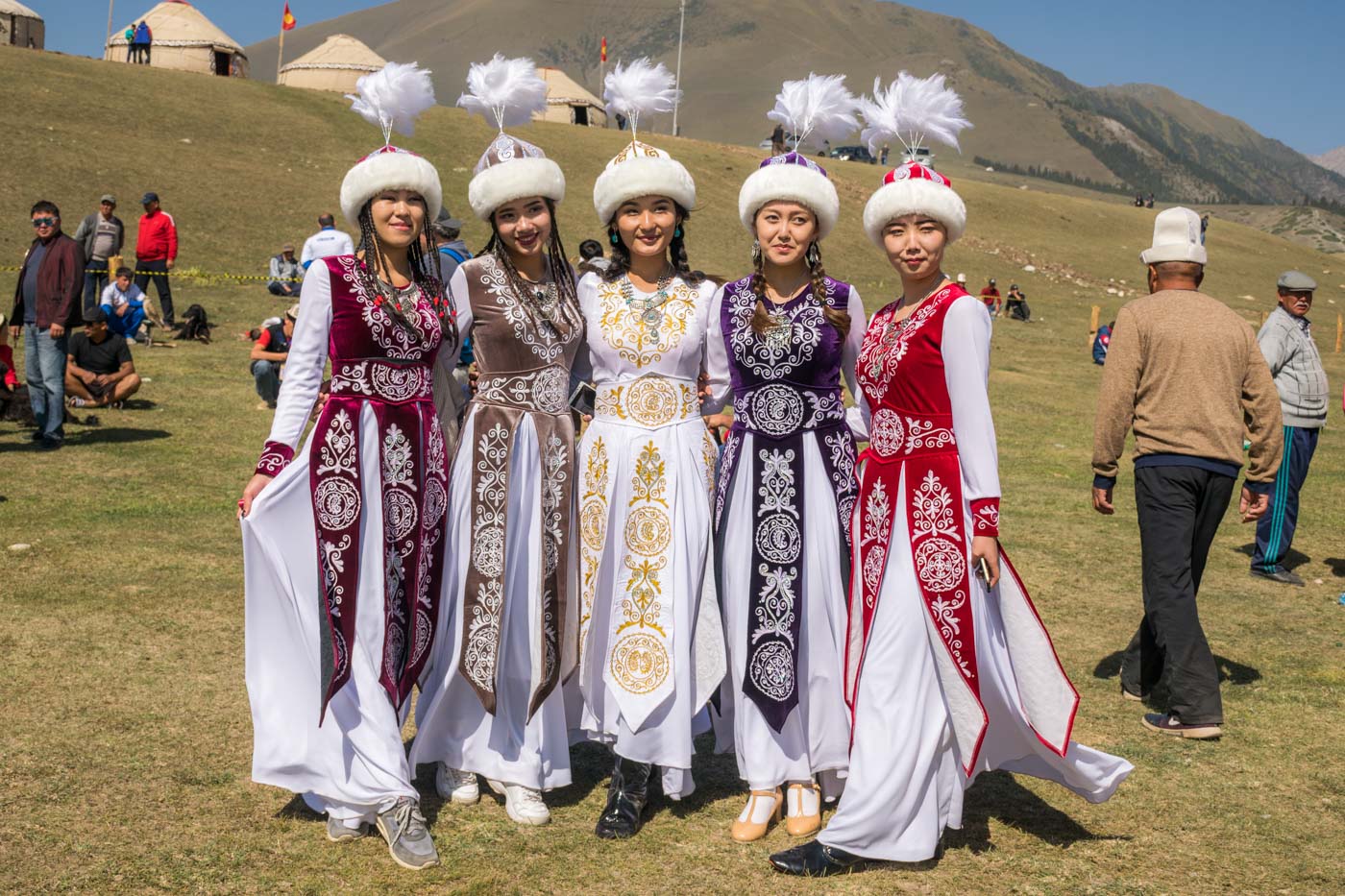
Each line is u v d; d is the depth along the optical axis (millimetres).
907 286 3553
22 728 4090
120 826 3432
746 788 3979
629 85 3898
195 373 13531
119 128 31500
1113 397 4602
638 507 3734
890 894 3180
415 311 3607
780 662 3629
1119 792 3943
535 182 3717
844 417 3807
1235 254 51625
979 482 3297
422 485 3658
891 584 3418
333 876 3207
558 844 3469
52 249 9195
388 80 3801
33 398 9258
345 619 3506
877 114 3643
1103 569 7117
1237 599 6602
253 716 3510
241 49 47062
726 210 37156
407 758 3736
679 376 3812
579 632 3830
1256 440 4605
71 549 6445
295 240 26000
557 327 3783
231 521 7270
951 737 3389
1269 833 3627
